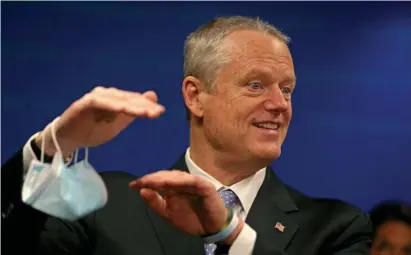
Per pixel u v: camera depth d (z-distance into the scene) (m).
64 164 3.08
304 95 6.59
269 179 4.24
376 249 5.15
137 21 6.75
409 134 6.53
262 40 3.90
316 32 6.66
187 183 3.00
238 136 3.84
